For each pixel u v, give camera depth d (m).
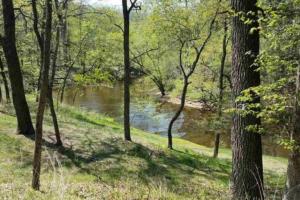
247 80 11.39
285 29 10.10
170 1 25.12
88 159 19.28
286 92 10.65
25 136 20.95
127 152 21.45
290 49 10.88
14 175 14.87
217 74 30.81
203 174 20.36
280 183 19.95
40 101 12.05
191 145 32.44
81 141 22.11
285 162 28.36
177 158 22.78
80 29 39.62
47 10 12.43
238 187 11.83
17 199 8.77
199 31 25.77
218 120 26.64
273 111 10.23
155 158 21.56
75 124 26.53
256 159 11.72
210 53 31.34
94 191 11.77
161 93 58.38
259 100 11.46
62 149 20.06
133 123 46.66
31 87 37.75
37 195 9.06
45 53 12.45
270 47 10.88
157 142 27.56
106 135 24.53
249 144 11.62
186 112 52.22
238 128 11.72
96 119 32.84
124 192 11.19
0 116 24.50
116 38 40.62
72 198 9.27
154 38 35.88
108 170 18.00
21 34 36.25
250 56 11.30
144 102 47.88
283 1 10.75
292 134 9.21
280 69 10.97
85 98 60.94
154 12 25.56
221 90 26.55
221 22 25.25
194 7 25.11
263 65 10.66
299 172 9.12
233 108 11.16
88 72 37.94
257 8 11.19
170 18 25.50
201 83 33.06
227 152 32.31
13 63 20.64
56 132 20.52
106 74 36.78
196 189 16.36
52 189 8.61
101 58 39.44
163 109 53.25
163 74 55.81
